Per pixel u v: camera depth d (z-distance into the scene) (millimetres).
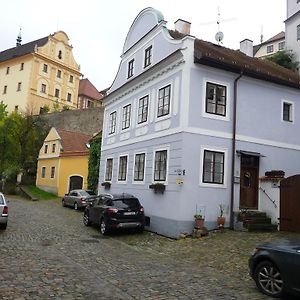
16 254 10719
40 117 54438
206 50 18422
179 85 16953
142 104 20688
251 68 18062
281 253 7242
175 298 7160
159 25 19672
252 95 18375
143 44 21656
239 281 8742
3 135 47906
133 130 21391
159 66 18594
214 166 16875
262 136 18375
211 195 16516
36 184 44969
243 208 17281
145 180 19156
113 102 25422
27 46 72625
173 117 17141
